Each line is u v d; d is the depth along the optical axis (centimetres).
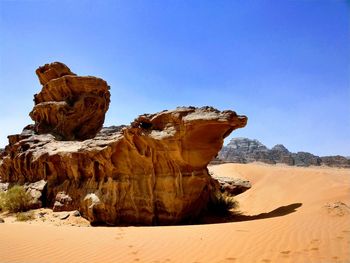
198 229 1097
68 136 2712
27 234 1088
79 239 1010
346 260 662
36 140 2550
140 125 1538
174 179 1482
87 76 2814
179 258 780
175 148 1425
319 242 784
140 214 1559
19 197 2112
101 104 2930
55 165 2195
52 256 836
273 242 825
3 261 796
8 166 2636
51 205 2108
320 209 1133
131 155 1630
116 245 924
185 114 1398
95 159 1812
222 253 788
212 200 1766
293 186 1994
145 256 811
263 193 2078
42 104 2756
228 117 1325
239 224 1120
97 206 1650
